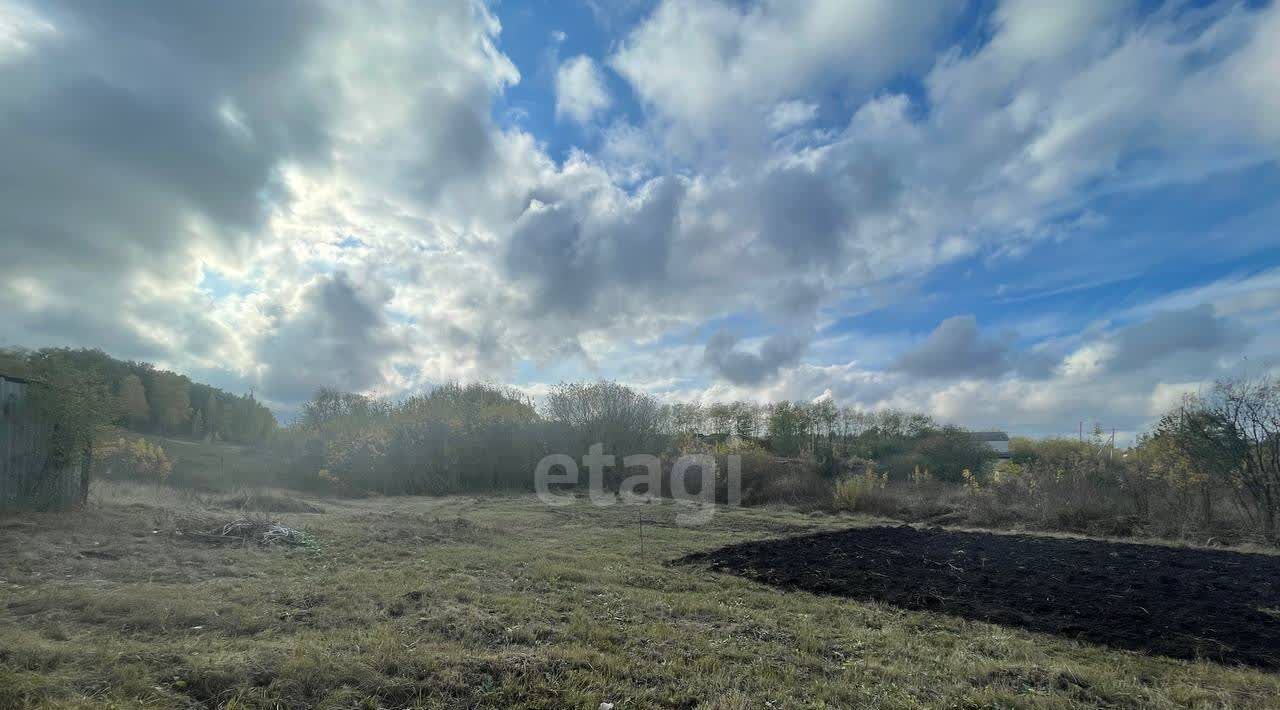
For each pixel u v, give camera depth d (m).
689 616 6.64
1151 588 8.10
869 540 12.22
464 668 4.52
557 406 24.56
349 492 20.50
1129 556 10.51
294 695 3.96
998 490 17.33
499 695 4.25
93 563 6.90
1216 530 12.95
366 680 4.20
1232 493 13.53
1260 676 5.23
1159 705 4.62
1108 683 4.96
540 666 4.70
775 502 19.86
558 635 5.56
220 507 13.04
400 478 21.27
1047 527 14.52
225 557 7.87
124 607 5.37
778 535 13.27
